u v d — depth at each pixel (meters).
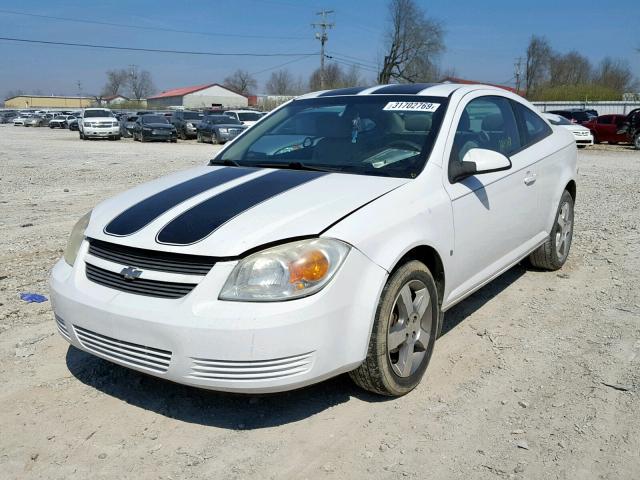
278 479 2.69
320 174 3.58
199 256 2.81
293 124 4.38
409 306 3.31
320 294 2.80
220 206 3.15
